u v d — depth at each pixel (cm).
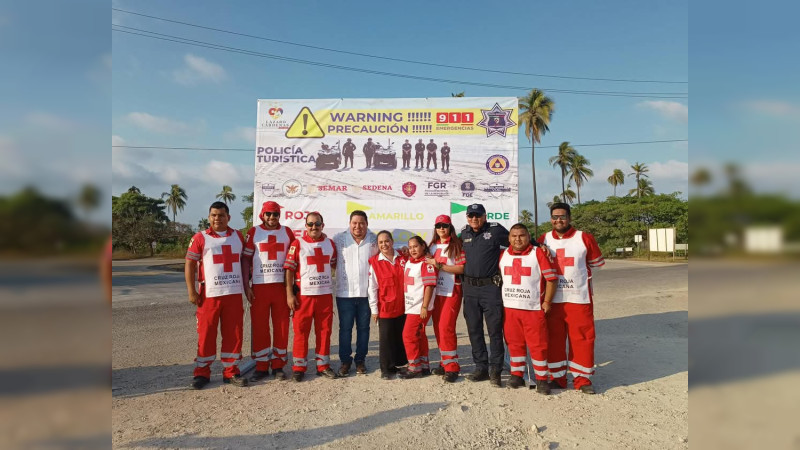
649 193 5534
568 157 4797
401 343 604
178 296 1366
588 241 519
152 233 3859
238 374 556
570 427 413
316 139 695
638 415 438
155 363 642
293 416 442
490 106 680
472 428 412
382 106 690
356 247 589
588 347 511
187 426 418
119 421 430
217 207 551
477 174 680
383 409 459
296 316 569
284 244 591
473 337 556
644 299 1230
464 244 559
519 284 521
